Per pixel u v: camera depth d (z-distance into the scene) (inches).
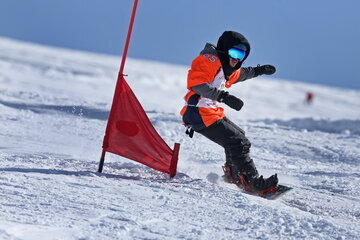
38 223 327.9
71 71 3690.9
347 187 569.9
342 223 411.8
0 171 458.3
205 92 476.1
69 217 346.6
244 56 493.7
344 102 4318.4
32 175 453.4
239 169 499.2
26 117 892.6
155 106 1534.2
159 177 508.4
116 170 524.7
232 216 388.2
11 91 1193.4
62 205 371.9
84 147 666.2
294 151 794.2
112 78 3604.8
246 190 501.0
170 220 363.3
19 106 1001.5
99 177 475.5
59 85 2288.4
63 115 944.3
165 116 987.3
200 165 616.1
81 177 465.7
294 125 1208.8
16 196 383.6
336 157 764.6
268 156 742.5
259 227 366.0
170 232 336.5
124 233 325.1
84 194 407.2
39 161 537.6
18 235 302.2
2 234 300.2
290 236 351.6
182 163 611.2
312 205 486.3
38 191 402.6
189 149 713.0
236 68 497.7
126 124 509.4
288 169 661.9
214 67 482.0
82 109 1004.6
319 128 1176.8
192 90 489.1
